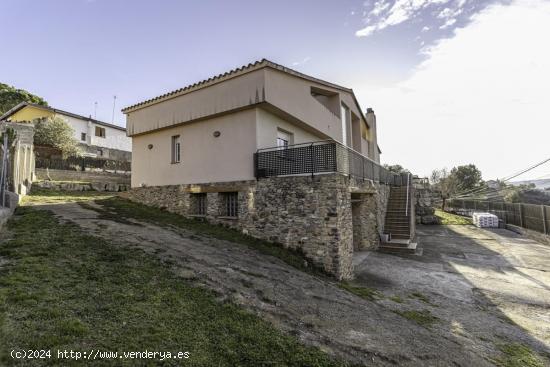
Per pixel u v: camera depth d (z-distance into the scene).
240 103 9.84
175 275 5.21
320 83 13.22
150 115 12.92
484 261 11.21
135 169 13.97
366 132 23.28
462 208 27.70
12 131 10.45
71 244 6.02
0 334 2.75
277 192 9.14
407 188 16.17
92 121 29.88
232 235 9.40
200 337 3.41
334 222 8.00
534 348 4.88
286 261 7.88
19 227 6.88
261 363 3.14
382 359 3.71
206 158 11.17
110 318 3.46
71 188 14.83
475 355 4.41
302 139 12.84
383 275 9.12
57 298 3.71
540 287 8.20
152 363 2.78
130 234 7.54
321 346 3.73
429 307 6.55
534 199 31.27
